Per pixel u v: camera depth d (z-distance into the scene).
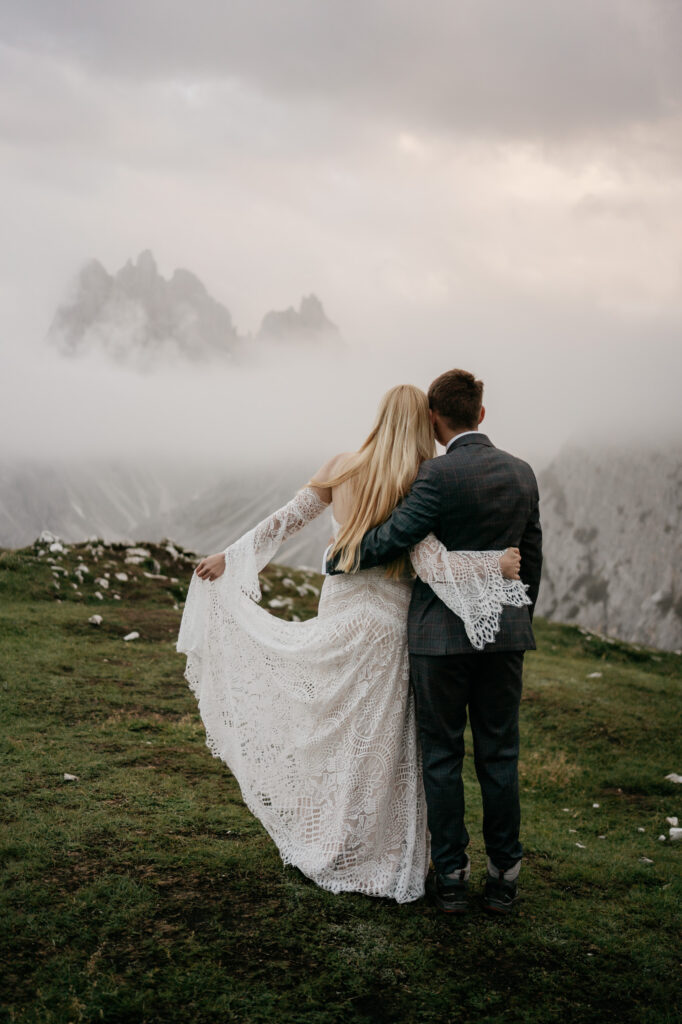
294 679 4.02
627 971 3.32
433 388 3.99
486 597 3.52
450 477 3.58
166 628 10.89
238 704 4.11
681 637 173.00
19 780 5.13
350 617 3.87
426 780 3.74
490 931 3.57
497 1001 3.02
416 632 3.72
